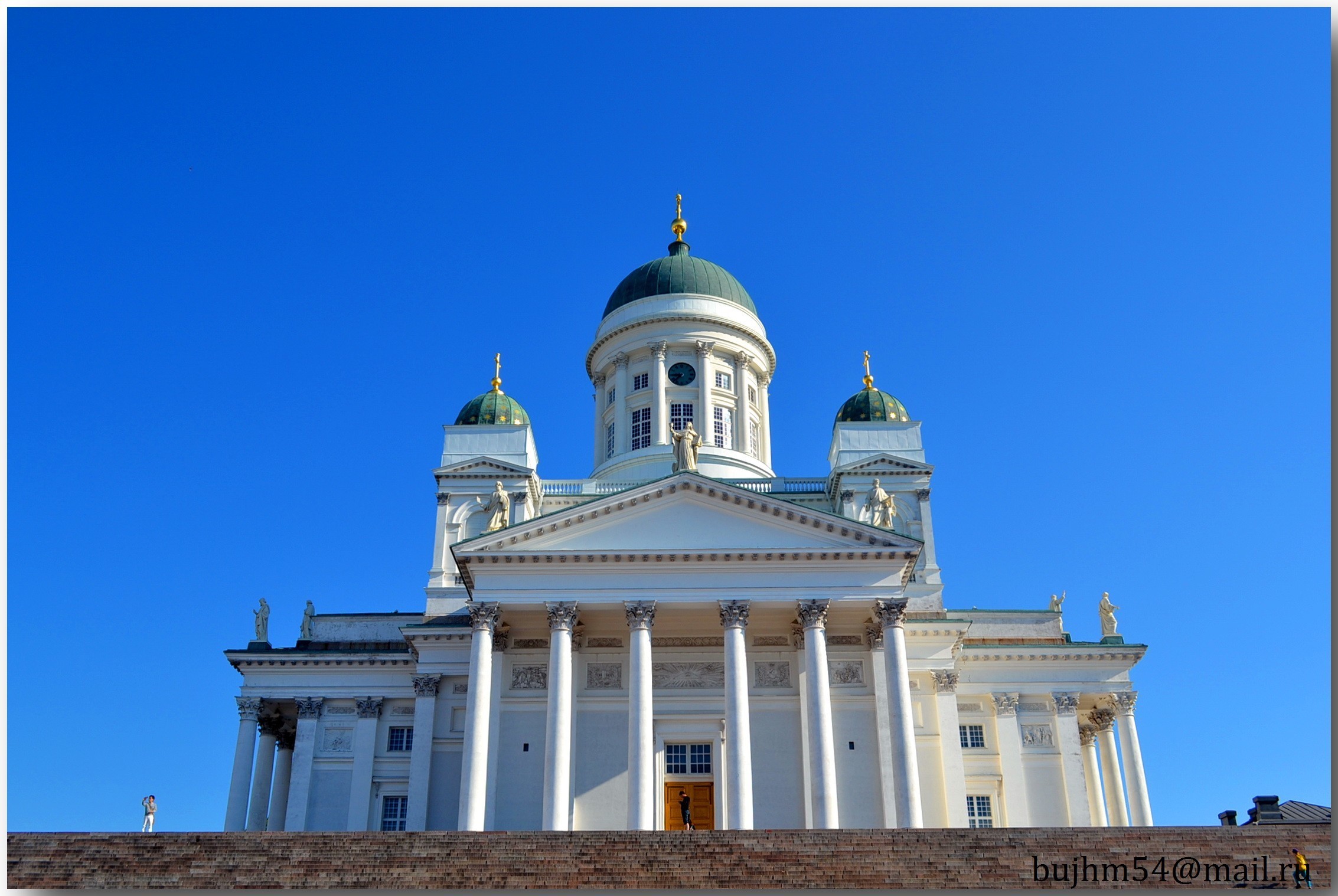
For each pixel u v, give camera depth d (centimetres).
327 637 7694
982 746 7088
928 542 7325
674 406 8612
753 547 5797
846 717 5984
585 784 5891
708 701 6047
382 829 6925
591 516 5862
